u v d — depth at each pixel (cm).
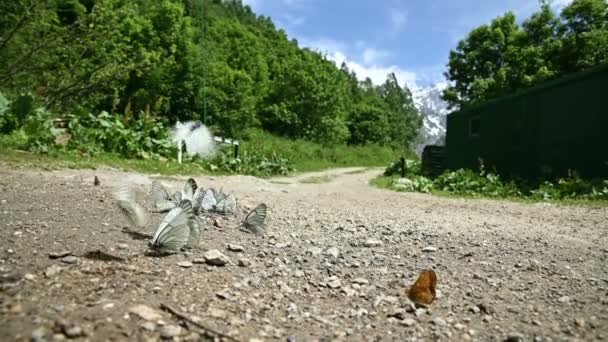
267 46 8644
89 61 1877
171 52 3862
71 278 236
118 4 2248
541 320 247
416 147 11019
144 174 1013
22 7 1552
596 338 223
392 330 225
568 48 2642
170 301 224
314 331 216
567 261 397
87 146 1134
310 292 275
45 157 935
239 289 261
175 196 466
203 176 1203
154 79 3650
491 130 2192
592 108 1570
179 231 318
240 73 4591
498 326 237
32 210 404
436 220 660
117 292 224
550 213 870
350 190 1374
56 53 1741
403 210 806
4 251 271
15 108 1046
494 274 341
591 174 1569
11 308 189
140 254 299
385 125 7756
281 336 205
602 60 2522
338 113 5966
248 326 211
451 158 2572
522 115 1950
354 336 215
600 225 691
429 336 220
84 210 427
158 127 1439
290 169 2503
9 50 1584
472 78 3600
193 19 6056
